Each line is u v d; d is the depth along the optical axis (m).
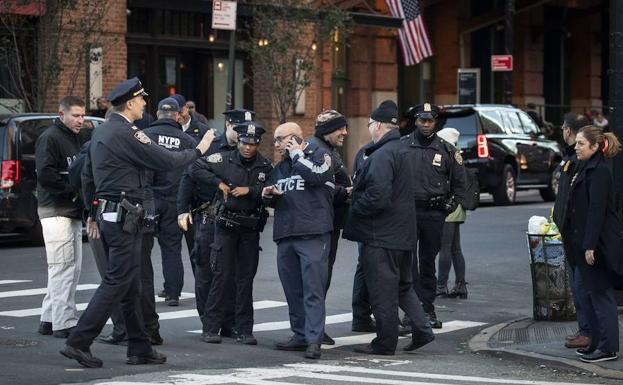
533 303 21.73
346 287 25.33
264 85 49.47
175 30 46.88
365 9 55.72
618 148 17.12
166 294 22.59
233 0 40.97
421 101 62.22
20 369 16.02
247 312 18.75
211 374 15.92
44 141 18.39
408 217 18.02
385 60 57.78
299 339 18.27
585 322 18.11
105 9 40.22
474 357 18.06
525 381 15.88
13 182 30.77
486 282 26.58
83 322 16.09
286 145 17.95
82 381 15.23
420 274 20.64
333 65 54.78
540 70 67.50
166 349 18.03
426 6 61.69
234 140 18.70
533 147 46.72
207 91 48.56
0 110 41.44
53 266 18.67
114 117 16.16
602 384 15.94
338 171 19.27
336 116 19.16
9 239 34.25
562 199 17.38
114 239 16.05
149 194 18.28
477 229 36.16
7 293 23.81
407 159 18.02
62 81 41.28
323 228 17.89
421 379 15.87
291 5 45.41
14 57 39.62
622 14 21.30
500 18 61.75
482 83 65.38
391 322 18.05
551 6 68.25
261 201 18.58
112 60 43.56
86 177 16.88
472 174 21.17
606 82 72.81
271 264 28.45
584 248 16.91
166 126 20.95
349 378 15.77
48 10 39.06
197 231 19.58
